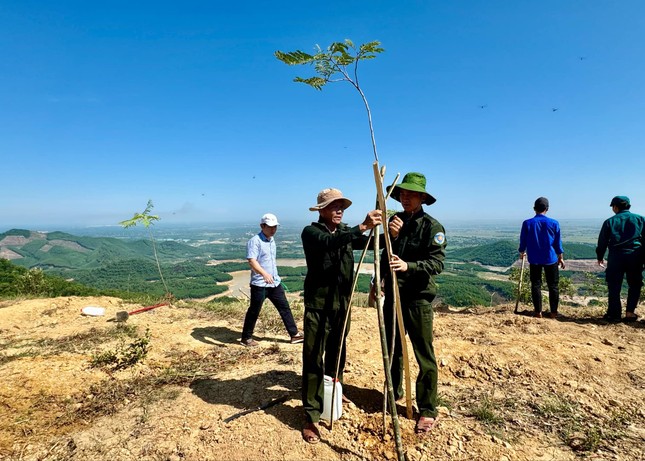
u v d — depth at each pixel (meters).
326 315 2.86
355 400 3.28
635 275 5.53
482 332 5.07
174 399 3.45
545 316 6.06
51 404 3.31
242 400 3.37
